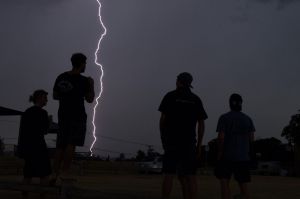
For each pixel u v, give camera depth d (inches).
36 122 336.8
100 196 265.6
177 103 292.0
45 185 274.8
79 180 729.0
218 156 332.8
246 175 331.0
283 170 1644.9
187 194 294.5
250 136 335.3
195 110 294.0
